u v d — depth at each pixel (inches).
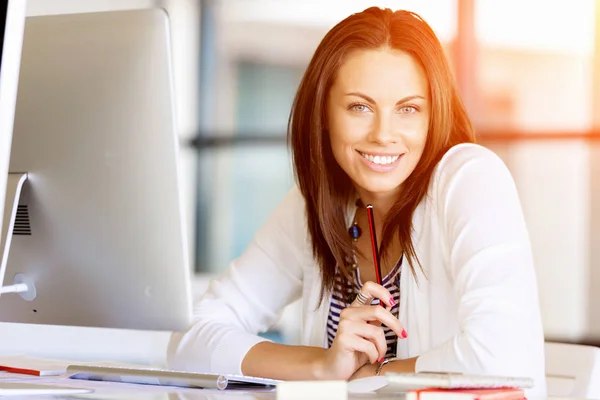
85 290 55.8
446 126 67.2
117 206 53.4
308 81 69.4
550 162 230.1
